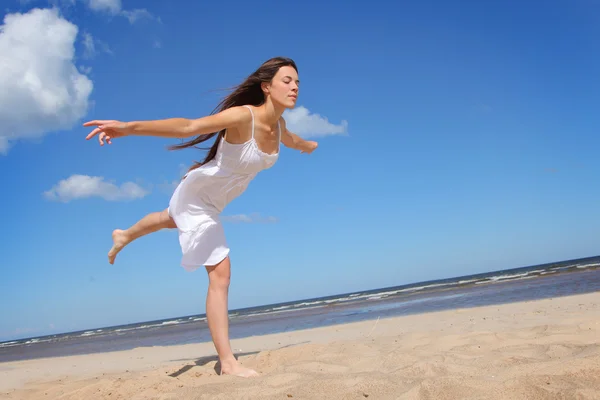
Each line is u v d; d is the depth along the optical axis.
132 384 3.22
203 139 3.71
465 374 2.42
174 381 3.20
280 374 2.83
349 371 2.99
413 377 2.48
